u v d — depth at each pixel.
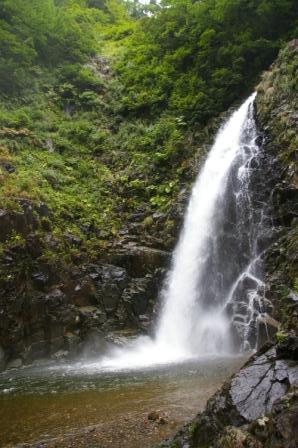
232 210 17.16
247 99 21.12
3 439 6.66
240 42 22.38
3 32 25.58
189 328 16.03
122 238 18.86
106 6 47.53
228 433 4.87
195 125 22.72
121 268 17.23
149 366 12.05
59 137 23.88
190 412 7.24
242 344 13.44
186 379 9.68
